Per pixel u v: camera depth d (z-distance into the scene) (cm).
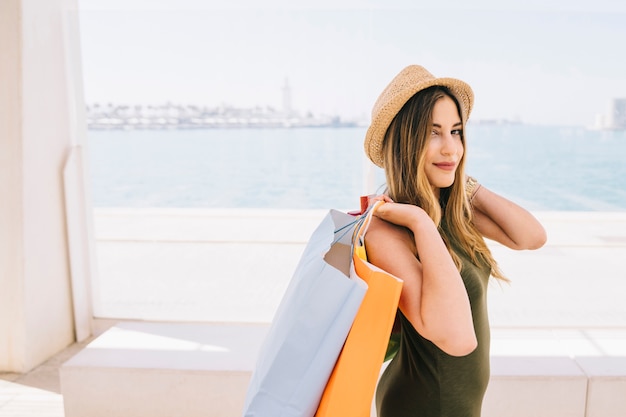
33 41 314
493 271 122
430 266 87
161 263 657
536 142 2680
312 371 79
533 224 129
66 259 356
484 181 1986
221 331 296
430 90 102
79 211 363
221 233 879
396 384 114
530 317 445
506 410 238
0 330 317
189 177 2095
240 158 2394
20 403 282
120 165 2305
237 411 243
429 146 102
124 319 373
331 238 90
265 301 493
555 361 254
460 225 115
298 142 2811
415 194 104
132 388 247
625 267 633
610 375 237
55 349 345
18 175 307
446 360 105
